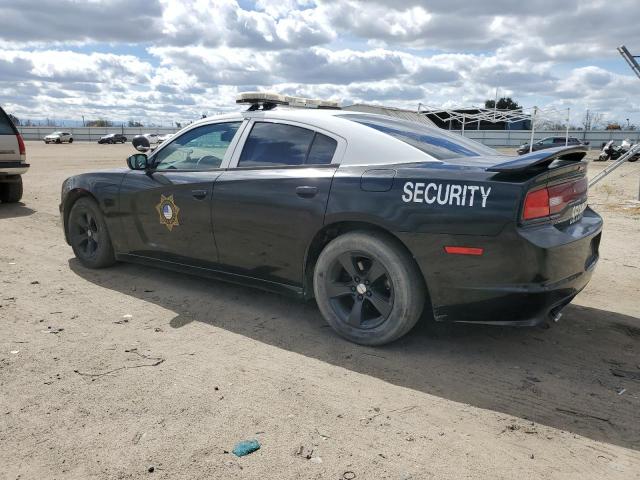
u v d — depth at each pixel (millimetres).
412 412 2777
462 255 3078
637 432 2637
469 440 2539
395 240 3334
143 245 4734
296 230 3666
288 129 3943
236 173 4039
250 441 2482
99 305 4301
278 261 3836
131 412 2717
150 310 4207
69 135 62844
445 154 3590
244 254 4008
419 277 3322
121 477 2229
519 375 3219
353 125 3715
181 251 4434
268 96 4215
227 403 2820
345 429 2604
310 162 3752
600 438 2580
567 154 3207
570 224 3406
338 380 3109
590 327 4023
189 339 3660
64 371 3148
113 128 78562
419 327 3926
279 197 3729
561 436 2592
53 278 5020
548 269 3016
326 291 3666
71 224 5344
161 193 4441
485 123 58594
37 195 11062
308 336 3746
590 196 12836
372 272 3449
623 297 4770
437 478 2254
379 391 2990
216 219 4082
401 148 3504
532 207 2992
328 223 3504
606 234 7750
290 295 3885
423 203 3160
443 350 3547
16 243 6480
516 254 2959
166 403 2809
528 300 3010
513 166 2979
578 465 2369
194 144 4469
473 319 3213
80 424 2605
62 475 2238
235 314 4145
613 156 30656
